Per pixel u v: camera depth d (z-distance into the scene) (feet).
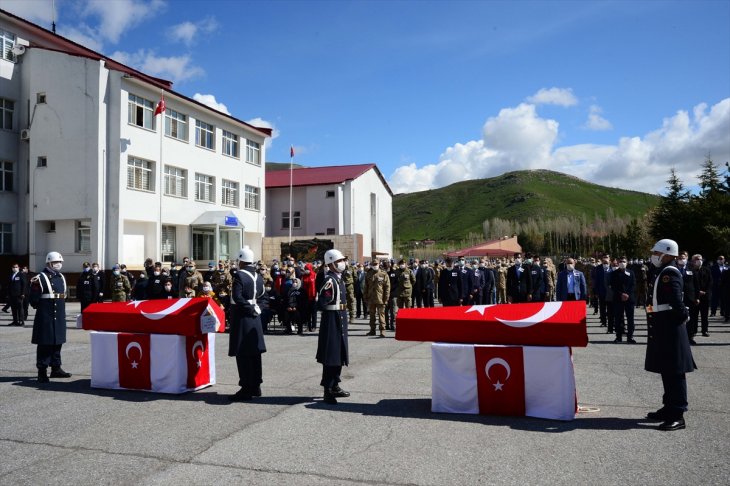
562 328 21.91
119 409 24.17
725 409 23.13
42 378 30.55
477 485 15.24
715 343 42.88
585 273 83.05
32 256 93.97
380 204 172.76
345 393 25.49
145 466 16.93
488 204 594.24
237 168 125.80
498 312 23.63
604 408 23.56
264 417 22.57
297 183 152.46
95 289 58.34
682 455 17.51
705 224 104.32
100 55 111.45
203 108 111.65
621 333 43.75
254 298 26.40
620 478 15.65
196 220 109.70
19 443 19.35
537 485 15.21
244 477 15.97
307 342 46.78
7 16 97.40
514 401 22.39
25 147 99.71
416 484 15.38
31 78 95.20
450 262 58.18
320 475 16.07
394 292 55.98
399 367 33.78
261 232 135.23
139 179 96.37
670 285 20.93
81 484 15.60
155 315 27.76
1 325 61.26
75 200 91.56
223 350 42.60
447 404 23.13
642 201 608.19
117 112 91.81
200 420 22.18
